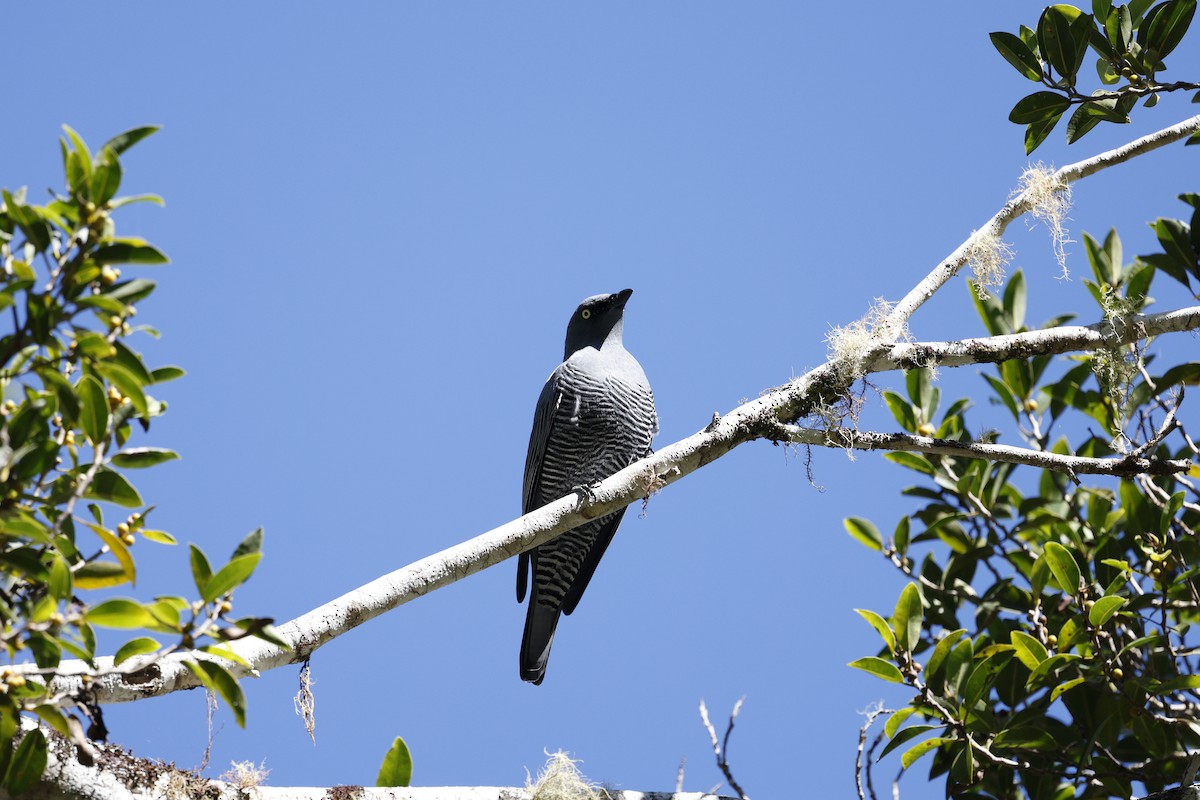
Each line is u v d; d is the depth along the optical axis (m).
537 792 9.59
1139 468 9.95
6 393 7.01
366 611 8.76
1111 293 12.74
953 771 10.59
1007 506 13.98
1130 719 11.31
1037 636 11.65
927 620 13.05
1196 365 12.43
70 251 6.67
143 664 7.49
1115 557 12.35
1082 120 11.20
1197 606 11.27
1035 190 11.38
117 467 7.53
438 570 9.16
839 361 10.63
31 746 7.21
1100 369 12.11
